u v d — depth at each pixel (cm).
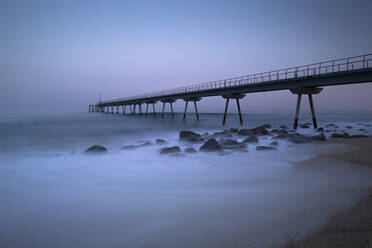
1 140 1725
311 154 1013
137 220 397
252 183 607
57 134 2100
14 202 488
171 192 541
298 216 389
